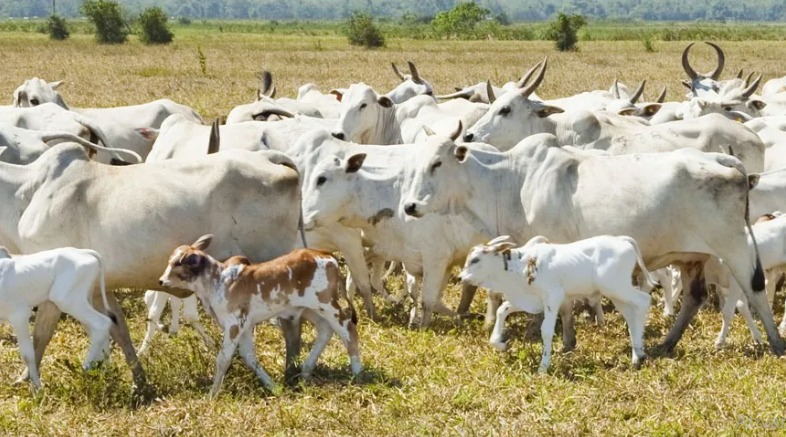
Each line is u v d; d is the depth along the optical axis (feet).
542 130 50.16
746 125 53.72
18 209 35.12
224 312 32.19
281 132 48.96
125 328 34.78
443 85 126.00
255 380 33.24
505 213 39.96
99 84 125.08
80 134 50.96
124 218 34.12
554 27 206.39
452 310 42.57
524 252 34.99
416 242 41.29
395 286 48.70
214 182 34.63
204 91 116.57
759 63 162.71
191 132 49.39
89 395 31.94
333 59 174.40
